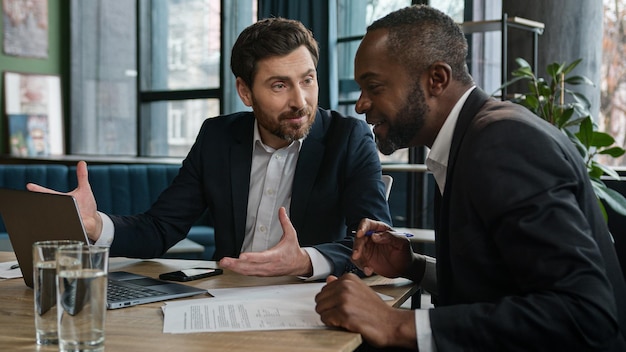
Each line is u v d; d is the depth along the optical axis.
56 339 1.03
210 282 1.54
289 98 1.87
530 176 1.08
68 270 0.94
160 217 1.97
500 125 1.13
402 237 1.53
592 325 1.02
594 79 3.75
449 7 4.81
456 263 1.18
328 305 1.14
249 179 1.99
